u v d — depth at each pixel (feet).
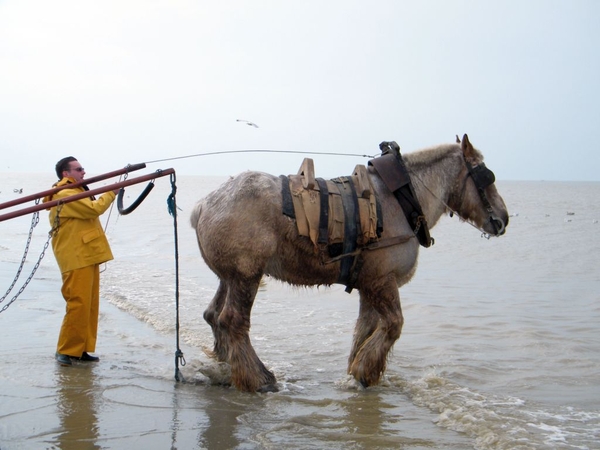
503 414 18.65
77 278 22.86
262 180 20.34
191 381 21.54
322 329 29.84
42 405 18.88
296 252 20.53
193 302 35.27
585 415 18.63
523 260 57.52
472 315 33.12
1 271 46.01
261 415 18.53
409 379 22.35
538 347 26.58
